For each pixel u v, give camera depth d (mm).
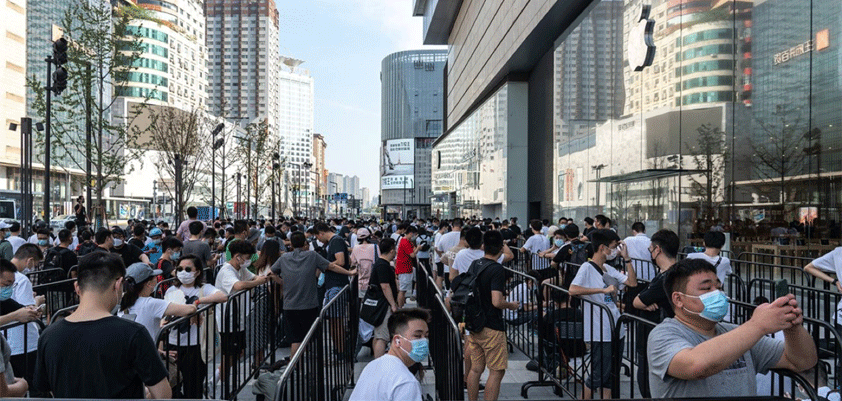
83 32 21281
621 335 6340
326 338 6090
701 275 2793
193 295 6566
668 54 20969
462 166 63000
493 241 6195
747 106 17297
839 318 6844
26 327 5758
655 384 2838
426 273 11156
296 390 4117
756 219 16750
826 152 14320
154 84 91938
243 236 11383
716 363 2475
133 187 85750
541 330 7328
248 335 7727
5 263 5555
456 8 64250
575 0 28750
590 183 28625
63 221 42781
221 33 169125
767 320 2451
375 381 3670
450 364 5551
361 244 11164
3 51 63219
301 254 8344
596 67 27750
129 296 5379
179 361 5660
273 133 165000
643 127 22766
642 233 10188
